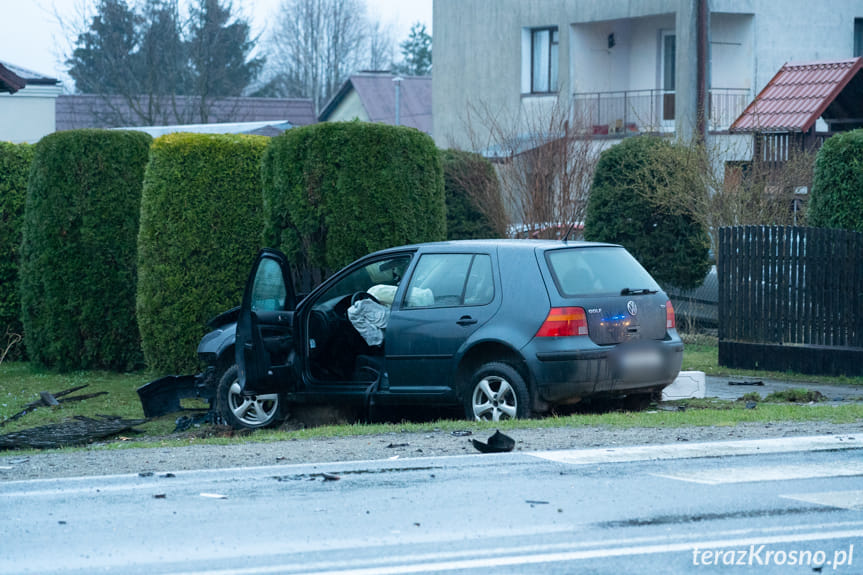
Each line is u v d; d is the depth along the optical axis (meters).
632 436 15.34
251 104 98.88
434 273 18.03
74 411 22.83
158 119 91.19
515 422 16.34
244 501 11.59
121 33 95.38
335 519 10.73
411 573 8.93
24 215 29.44
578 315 16.61
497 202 38.62
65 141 28.03
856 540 9.86
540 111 49.38
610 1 52.16
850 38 52.62
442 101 61.03
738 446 14.46
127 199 28.16
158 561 9.39
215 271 25.97
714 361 27.56
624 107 53.09
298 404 19.42
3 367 29.78
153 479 12.94
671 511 10.88
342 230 24.25
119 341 28.14
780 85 39.25
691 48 49.22
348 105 104.00
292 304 19.25
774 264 25.16
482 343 17.17
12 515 11.12
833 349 24.06
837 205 24.55
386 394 18.09
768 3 50.53
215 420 20.16
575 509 10.98
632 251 34.03
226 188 26.11
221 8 97.81
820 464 13.23
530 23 56.09
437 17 61.16
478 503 11.30
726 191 32.44
